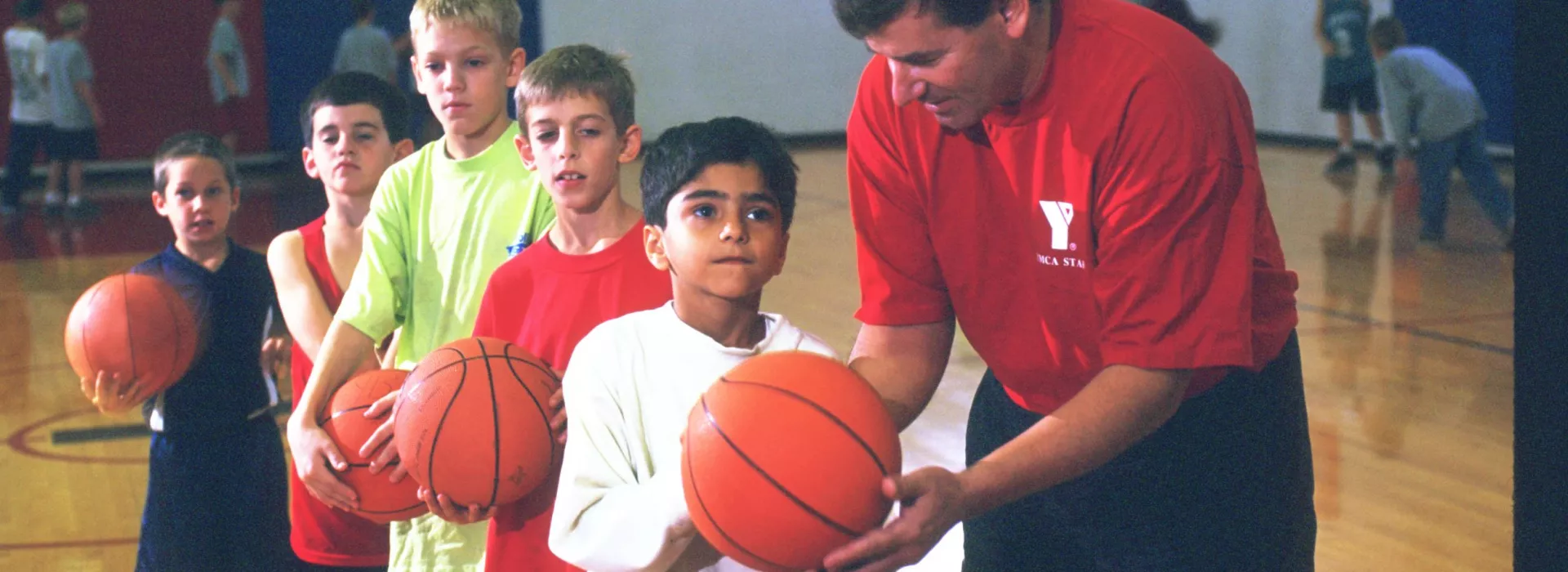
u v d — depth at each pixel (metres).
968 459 2.30
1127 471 1.97
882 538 1.53
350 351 2.46
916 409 2.07
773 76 15.30
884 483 1.53
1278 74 13.95
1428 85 8.62
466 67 2.61
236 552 3.09
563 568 2.12
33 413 5.48
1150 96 1.64
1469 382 5.44
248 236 9.74
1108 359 1.74
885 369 2.06
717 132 1.81
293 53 13.77
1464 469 4.37
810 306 7.16
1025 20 1.57
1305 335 6.32
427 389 2.08
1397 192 10.79
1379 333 6.32
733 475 1.55
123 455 4.89
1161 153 1.64
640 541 1.70
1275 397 1.94
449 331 2.64
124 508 4.29
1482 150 8.56
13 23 13.08
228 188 3.16
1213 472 1.94
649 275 2.29
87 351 2.89
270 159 13.91
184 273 3.08
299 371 2.93
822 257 8.78
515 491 2.07
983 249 1.92
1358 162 12.59
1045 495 2.09
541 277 2.31
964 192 1.89
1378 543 3.75
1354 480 4.29
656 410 1.83
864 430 1.57
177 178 3.08
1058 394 2.04
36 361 6.38
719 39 15.04
